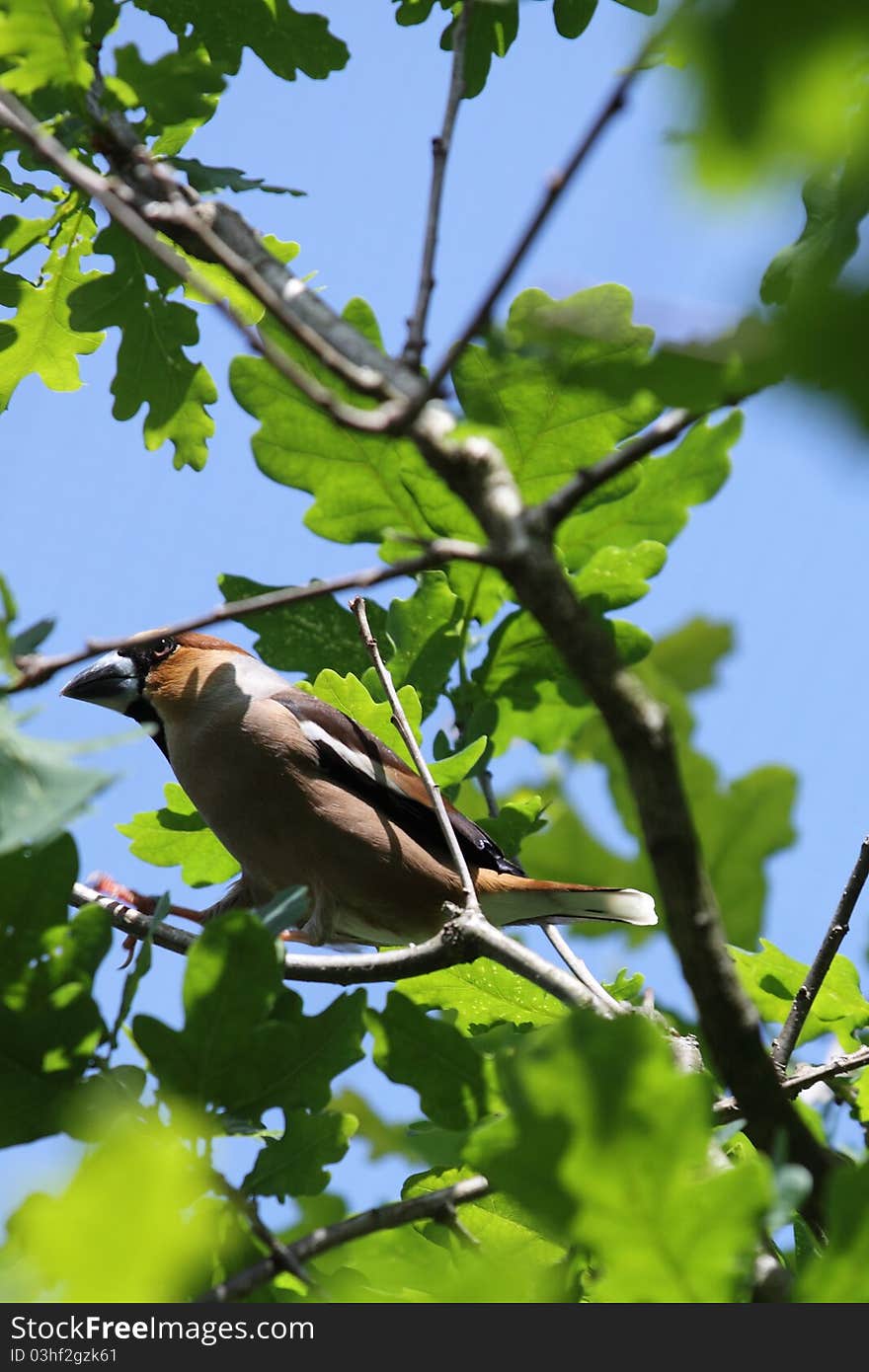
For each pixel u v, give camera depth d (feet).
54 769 17.44
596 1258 18.21
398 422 17.78
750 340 10.60
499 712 36.35
